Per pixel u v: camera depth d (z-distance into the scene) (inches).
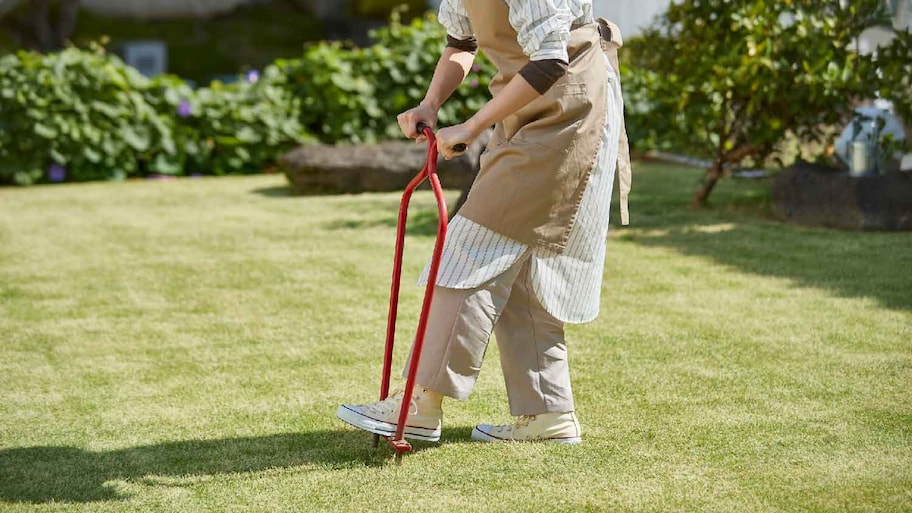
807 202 221.1
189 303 162.6
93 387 120.4
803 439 99.3
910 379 117.3
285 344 138.0
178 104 340.2
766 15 221.1
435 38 359.9
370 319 150.8
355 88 349.7
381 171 293.9
